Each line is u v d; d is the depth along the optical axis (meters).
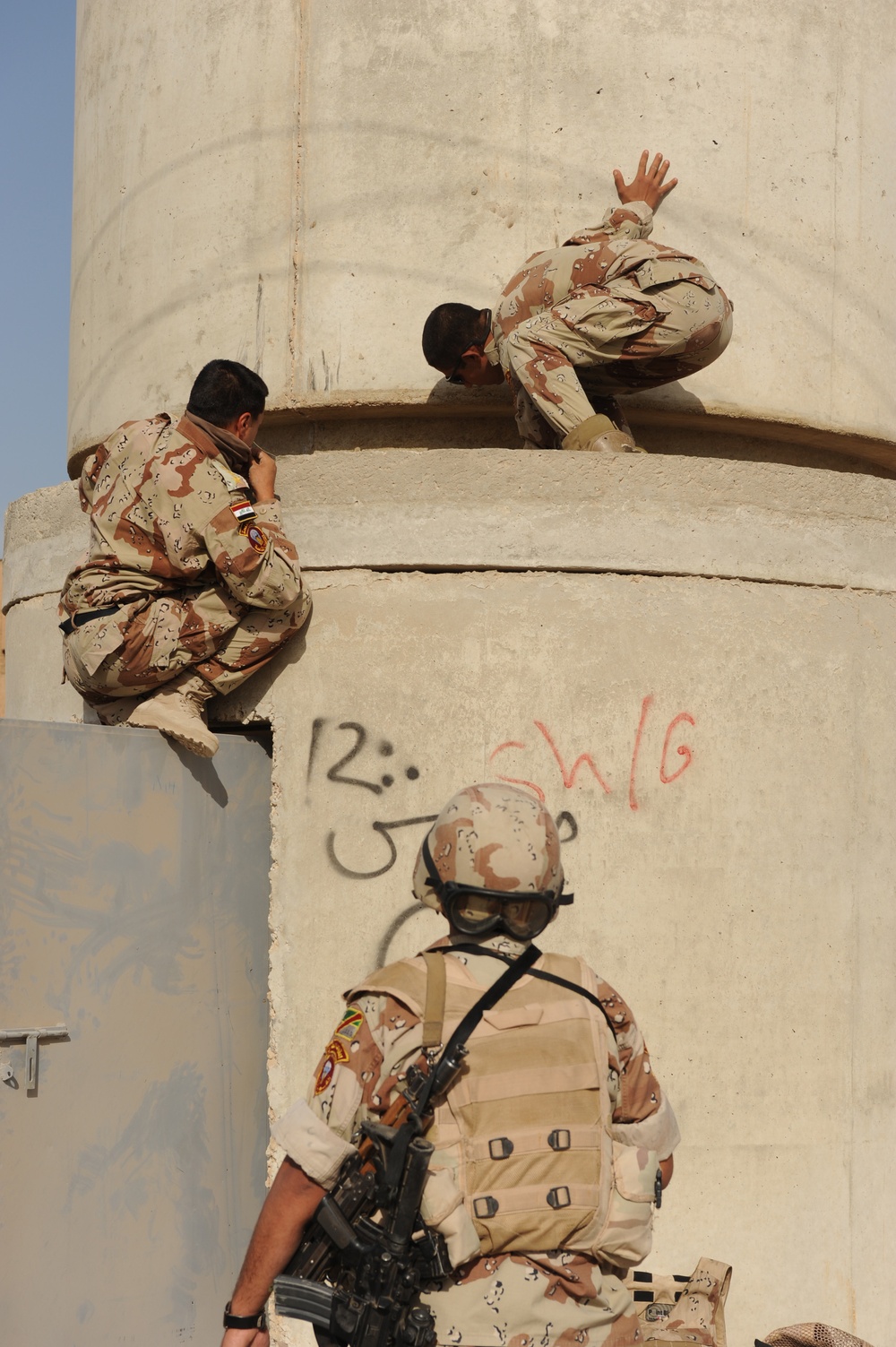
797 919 3.71
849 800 3.81
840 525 3.90
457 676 3.63
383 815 3.61
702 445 4.43
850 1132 3.72
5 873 3.13
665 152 4.11
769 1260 3.58
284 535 3.69
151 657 3.48
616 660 3.65
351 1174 2.11
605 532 3.69
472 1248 2.04
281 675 3.69
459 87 4.08
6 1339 3.05
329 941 3.60
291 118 4.20
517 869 2.21
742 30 4.19
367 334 4.12
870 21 4.40
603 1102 2.16
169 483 3.43
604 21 4.09
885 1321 3.73
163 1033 3.42
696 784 3.66
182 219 4.38
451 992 2.17
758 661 3.74
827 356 4.32
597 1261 2.13
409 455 3.71
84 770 3.29
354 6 4.13
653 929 3.60
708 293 3.85
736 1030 3.62
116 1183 3.29
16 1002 3.12
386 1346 2.03
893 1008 3.85
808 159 4.27
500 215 4.07
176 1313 3.40
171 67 4.44
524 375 3.85
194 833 3.53
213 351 4.29
